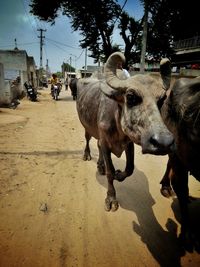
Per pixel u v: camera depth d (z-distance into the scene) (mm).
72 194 3936
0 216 3268
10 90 13547
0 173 4520
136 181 4547
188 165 2609
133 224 3258
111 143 3389
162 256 2715
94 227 3148
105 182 4430
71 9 19922
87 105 4242
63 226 3125
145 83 2375
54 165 5062
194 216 3477
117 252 2742
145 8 12234
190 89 2689
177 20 20719
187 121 2436
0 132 7414
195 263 2633
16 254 2627
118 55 2572
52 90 21047
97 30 20984
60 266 2496
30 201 3662
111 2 19078
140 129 2287
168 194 3998
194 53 26250
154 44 20812
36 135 7344
